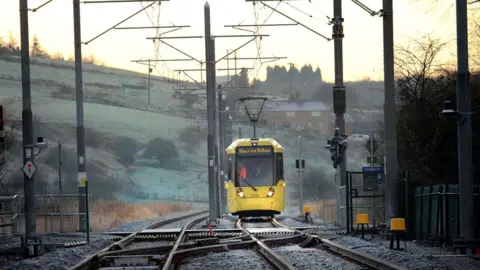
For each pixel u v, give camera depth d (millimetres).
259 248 33906
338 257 30297
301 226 56219
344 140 52281
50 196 51594
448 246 35594
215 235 44500
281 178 65438
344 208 52125
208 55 65750
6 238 44219
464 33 33469
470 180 33375
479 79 52562
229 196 65875
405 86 60156
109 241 40594
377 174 45031
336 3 52250
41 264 28781
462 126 33500
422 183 48094
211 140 65312
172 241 42812
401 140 56406
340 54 52250
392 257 28547
